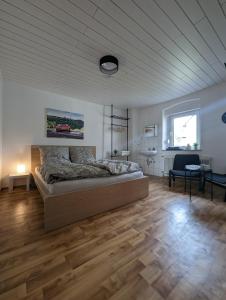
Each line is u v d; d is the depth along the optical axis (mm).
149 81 3043
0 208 2172
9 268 1121
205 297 908
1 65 2461
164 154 4430
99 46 1996
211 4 1431
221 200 2535
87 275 1065
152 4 1425
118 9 1475
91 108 4422
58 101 3773
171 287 974
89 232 1602
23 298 898
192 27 1688
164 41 1904
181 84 3209
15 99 3186
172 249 1340
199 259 1220
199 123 3781
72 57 2240
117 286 981
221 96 3189
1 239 1473
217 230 1646
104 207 2080
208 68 2570
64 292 940
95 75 2801
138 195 2545
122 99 4160
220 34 1788
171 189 3166
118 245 1395
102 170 2197
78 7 1449
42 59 2289
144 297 907
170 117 4426
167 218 1913
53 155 3262
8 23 1625
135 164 2678
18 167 3223
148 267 1137
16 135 3217
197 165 3176
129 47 2016
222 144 3205
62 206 1704
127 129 5230
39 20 1592
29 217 1913
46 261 1194
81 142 4211
